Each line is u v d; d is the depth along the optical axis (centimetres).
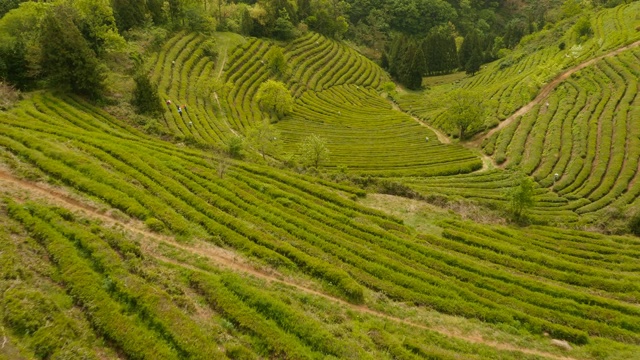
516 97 11181
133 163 4859
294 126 11575
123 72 9425
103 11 9300
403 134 11250
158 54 11544
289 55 15950
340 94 14788
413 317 3466
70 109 6688
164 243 3622
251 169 5825
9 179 3859
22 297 2506
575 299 4050
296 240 4197
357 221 4988
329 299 3472
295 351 2714
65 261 2944
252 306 3042
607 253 5203
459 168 8500
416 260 4372
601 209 6581
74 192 3938
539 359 3175
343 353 2767
